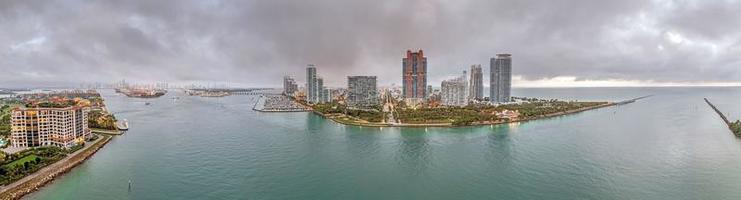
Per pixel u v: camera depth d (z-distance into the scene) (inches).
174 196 6525.6
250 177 7618.1
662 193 6486.2
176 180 7367.1
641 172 7672.2
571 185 6988.2
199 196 6545.3
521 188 6904.5
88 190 6742.1
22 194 6348.4
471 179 7475.4
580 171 7829.7
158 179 7411.4
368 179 7534.5
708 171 7662.4
